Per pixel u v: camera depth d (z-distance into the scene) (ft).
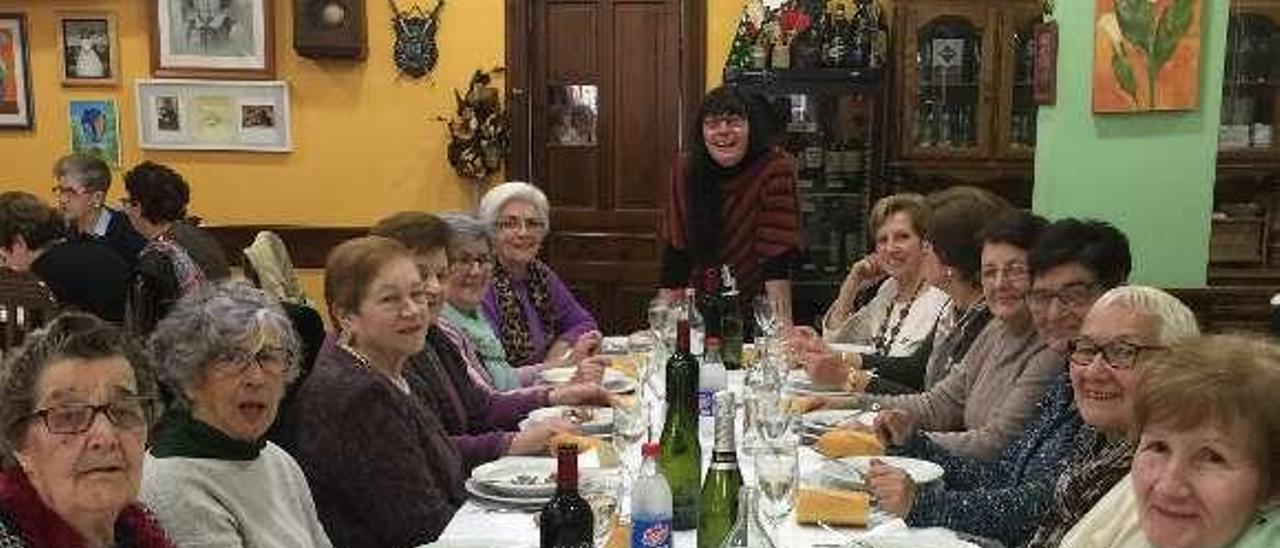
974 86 17.58
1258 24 17.10
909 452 8.32
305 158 19.53
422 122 19.43
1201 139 13.89
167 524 5.64
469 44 19.26
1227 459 4.09
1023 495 6.95
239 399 5.93
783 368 10.61
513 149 19.57
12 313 10.94
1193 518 4.17
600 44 19.34
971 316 10.21
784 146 18.20
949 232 10.40
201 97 19.34
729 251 13.57
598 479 6.66
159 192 14.61
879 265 13.53
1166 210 13.98
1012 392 8.42
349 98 19.38
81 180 15.38
